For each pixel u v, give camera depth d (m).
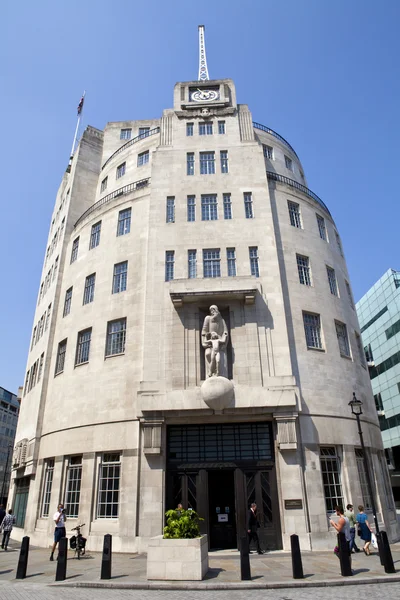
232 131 27.58
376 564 13.57
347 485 19.77
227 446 19.53
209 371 20.06
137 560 15.89
